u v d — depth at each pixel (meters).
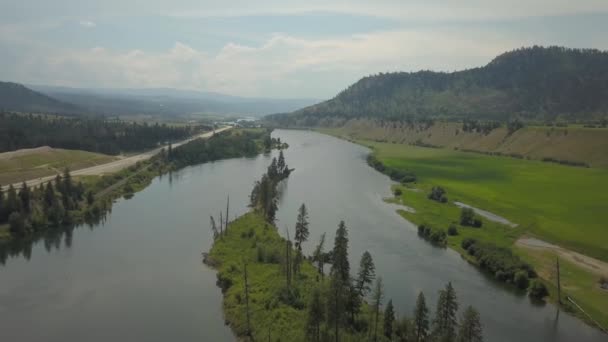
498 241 133.88
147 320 86.88
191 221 149.25
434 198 188.38
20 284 102.69
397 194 196.75
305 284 93.12
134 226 144.25
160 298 95.88
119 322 86.12
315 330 73.19
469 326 66.12
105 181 195.00
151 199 179.50
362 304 87.25
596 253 122.75
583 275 107.81
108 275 107.25
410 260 118.56
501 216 164.00
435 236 135.25
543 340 80.75
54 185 168.75
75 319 87.38
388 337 74.69
